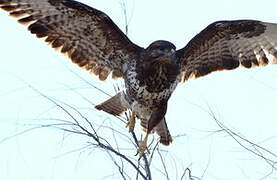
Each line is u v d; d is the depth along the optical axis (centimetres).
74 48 1280
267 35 1312
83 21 1230
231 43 1322
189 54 1299
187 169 896
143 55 1229
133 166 896
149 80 1218
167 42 1212
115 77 1307
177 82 1252
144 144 994
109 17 1219
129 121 1231
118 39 1255
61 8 1208
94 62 1303
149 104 1236
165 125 1270
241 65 1350
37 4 1203
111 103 1265
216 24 1273
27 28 1220
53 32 1247
